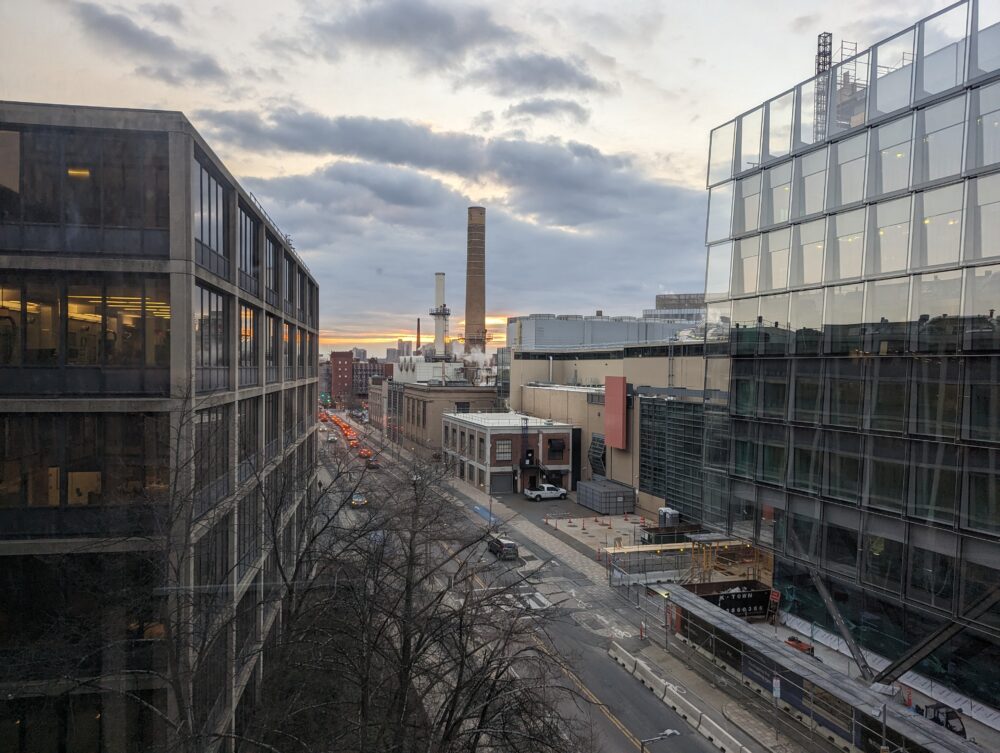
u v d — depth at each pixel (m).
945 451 18.48
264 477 19.86
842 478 21.97
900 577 19.80
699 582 29.92
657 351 51.06
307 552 16.72
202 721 11.53
